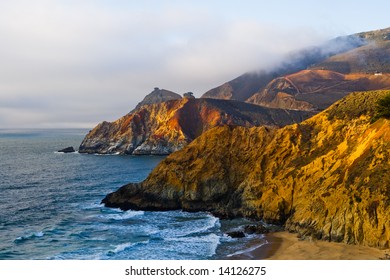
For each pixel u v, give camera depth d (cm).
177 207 7100
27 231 6025
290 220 5672
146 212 7019
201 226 6050
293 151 6700
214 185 6994
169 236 5562
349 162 5578
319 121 7025
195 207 6975
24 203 8069
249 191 6469
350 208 4891
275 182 6325
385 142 5297
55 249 5106
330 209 5131
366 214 4709
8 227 6278
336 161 5847
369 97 6650
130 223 6334
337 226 4912
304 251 4628
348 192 5075
